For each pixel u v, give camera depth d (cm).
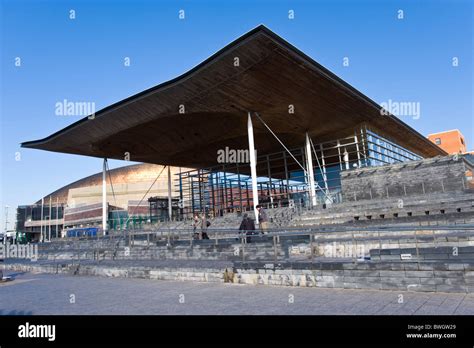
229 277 1034
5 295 1012
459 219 1369
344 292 797
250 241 1525
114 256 1798
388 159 3531
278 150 3906
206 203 4281
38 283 1270
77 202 8462
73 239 2886
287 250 1226
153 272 1223
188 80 2320
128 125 2977
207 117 2955
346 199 2580
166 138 3469
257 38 1898
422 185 2289
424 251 816
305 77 2289
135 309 728
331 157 3447
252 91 2458
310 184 3206
